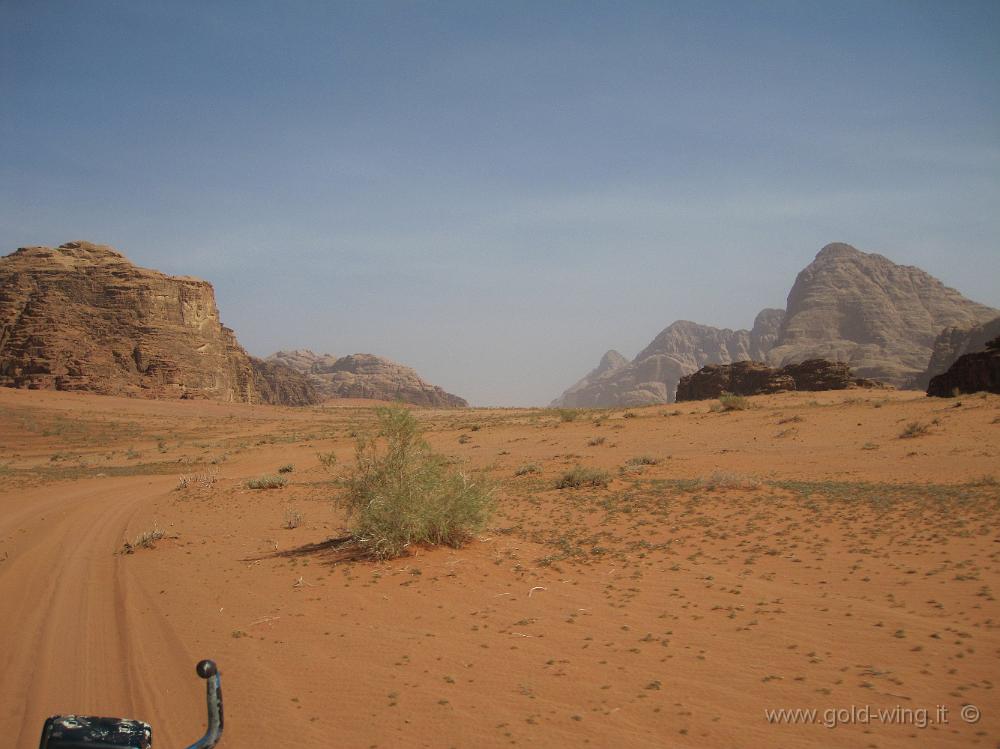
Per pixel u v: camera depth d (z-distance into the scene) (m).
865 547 13.28
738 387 118.44
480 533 16.08
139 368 142.88
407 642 9.16
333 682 7.95
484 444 51.31
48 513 26.33
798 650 8.03
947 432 34.66
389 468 14.97
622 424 53.69
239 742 6.54
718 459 33.59
